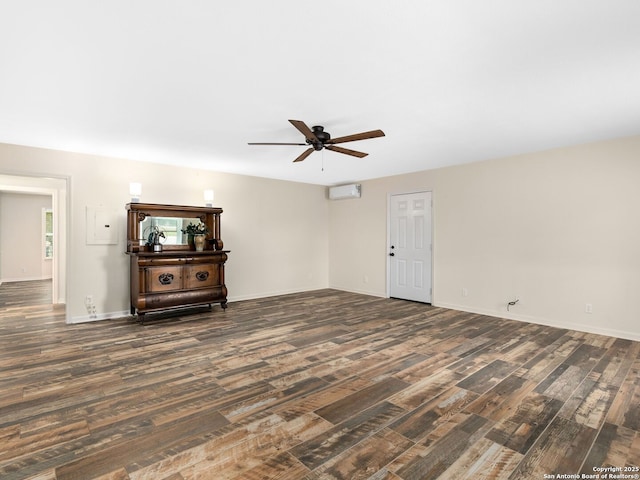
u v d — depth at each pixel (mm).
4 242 8117
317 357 3246
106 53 2094
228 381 2725
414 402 2393
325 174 6008
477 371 2924
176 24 1811
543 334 3996
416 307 5438
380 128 3516
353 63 2227
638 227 3740
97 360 3164
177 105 2904
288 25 1822
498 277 4836
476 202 5059
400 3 1642
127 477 1650
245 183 6016
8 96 2709
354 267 6805
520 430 2057
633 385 2654
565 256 4250
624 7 1667
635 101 2824
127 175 4836
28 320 4609
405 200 5973
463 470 1709
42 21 1770
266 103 2867
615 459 1793
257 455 1818
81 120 3250
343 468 1718
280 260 6516
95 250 4621
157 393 2521
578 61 2195
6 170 4023
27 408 2307
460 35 1913
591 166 4043
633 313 3777
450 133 3693
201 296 4969
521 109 3006
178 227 5227
